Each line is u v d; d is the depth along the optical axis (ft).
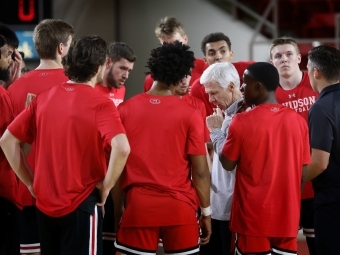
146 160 27.17
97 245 27.09
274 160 27.50
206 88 31.22
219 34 41.52
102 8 71.31
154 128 27.17
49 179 26.35
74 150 26.05
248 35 71.92
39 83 31.50
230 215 29.66
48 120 26.30
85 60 26.40
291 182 27.71
